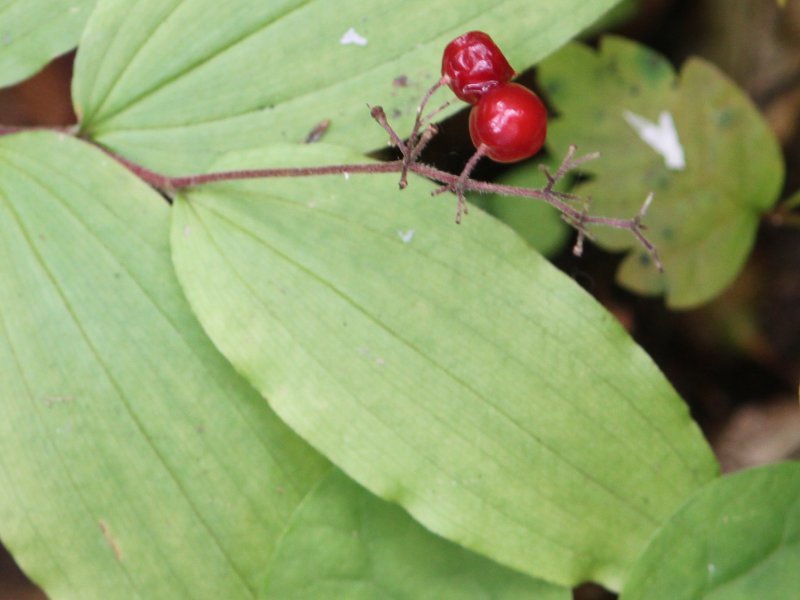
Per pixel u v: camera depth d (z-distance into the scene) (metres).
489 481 0.20
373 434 0.20
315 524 0.20
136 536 0.20
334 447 0.20
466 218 0.20
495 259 0.20
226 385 0.20
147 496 0.20
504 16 0.20
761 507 0.20
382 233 0.20
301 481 0.20
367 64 0.20
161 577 0.20
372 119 0.20
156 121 0.20
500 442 0.20
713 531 0.20
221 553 0.20
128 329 0.20
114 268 0.20
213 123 0.20
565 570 0.20
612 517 0.20
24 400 0.20
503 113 0.18
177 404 0.20
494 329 0.20
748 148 0.22
